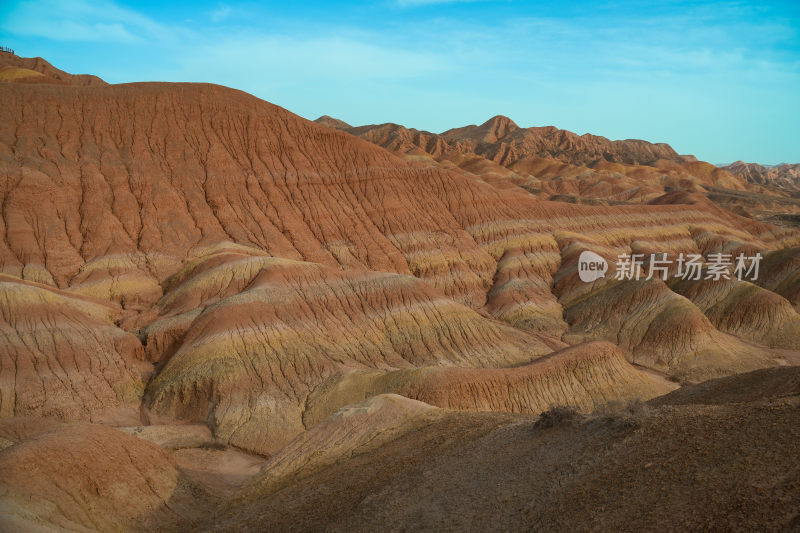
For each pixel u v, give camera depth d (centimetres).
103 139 8794
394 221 9912
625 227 11744
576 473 1764
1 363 4934
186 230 8312
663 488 1490
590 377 5497
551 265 10038
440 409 3341
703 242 11994
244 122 9825
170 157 9044
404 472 2330
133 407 5169
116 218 8075
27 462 2575
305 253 8775
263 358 5425
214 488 3422
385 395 3538
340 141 10488
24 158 8012
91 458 2794
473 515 1770
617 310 8100
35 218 7556
